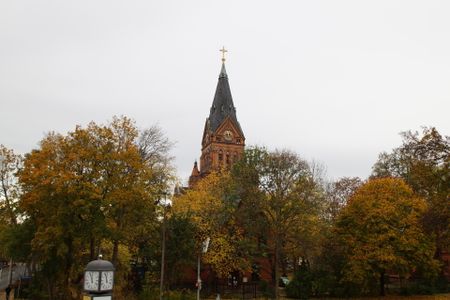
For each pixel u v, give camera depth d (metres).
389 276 63.12
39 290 45.69
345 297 50.19
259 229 51.12
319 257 51.06
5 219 49.03
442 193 39.03
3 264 88.12
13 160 47.56
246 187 50.97
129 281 50.53
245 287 56.81
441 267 51.72
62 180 36.91
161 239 46.72
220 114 114.81
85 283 13.54
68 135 40.81
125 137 42.81
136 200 40.62
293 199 48.81
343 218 50.47
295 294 50.47
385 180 51.97
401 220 46.91
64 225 38.41
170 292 43.97
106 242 45.28
